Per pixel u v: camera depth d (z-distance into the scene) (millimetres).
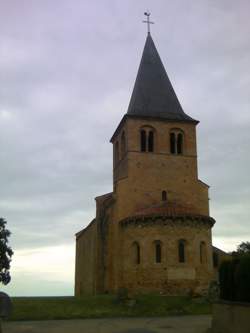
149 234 43750
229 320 20750
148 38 60188
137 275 43562
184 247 43688
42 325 27203
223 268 22562
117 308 35125
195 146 52875
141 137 51688
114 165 57281
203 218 44781
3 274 46875
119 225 47594
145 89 55531
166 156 51594
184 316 31906
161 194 50094
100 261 51062
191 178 51594
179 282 42469
